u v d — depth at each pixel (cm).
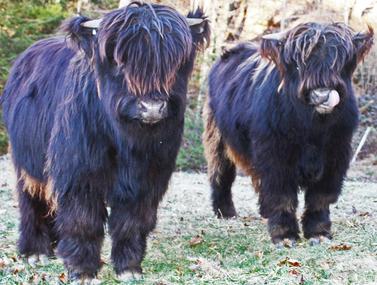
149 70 408
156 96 411
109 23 423
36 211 552
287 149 623
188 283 488
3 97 579
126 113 425
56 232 564
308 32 573
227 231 704
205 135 834
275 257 572
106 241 635
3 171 1246
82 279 482
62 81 494
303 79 571
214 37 1859
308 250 592
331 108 560
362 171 1616
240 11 2102
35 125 513
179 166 1633
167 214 800
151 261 561
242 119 692
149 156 465
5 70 1762
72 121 464
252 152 665
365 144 1864
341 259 546
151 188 480
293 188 635
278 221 635
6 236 651
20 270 527
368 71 1986
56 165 473
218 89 795
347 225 702
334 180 635
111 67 429
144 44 408
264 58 629
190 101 1877
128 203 479
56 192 477
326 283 483
